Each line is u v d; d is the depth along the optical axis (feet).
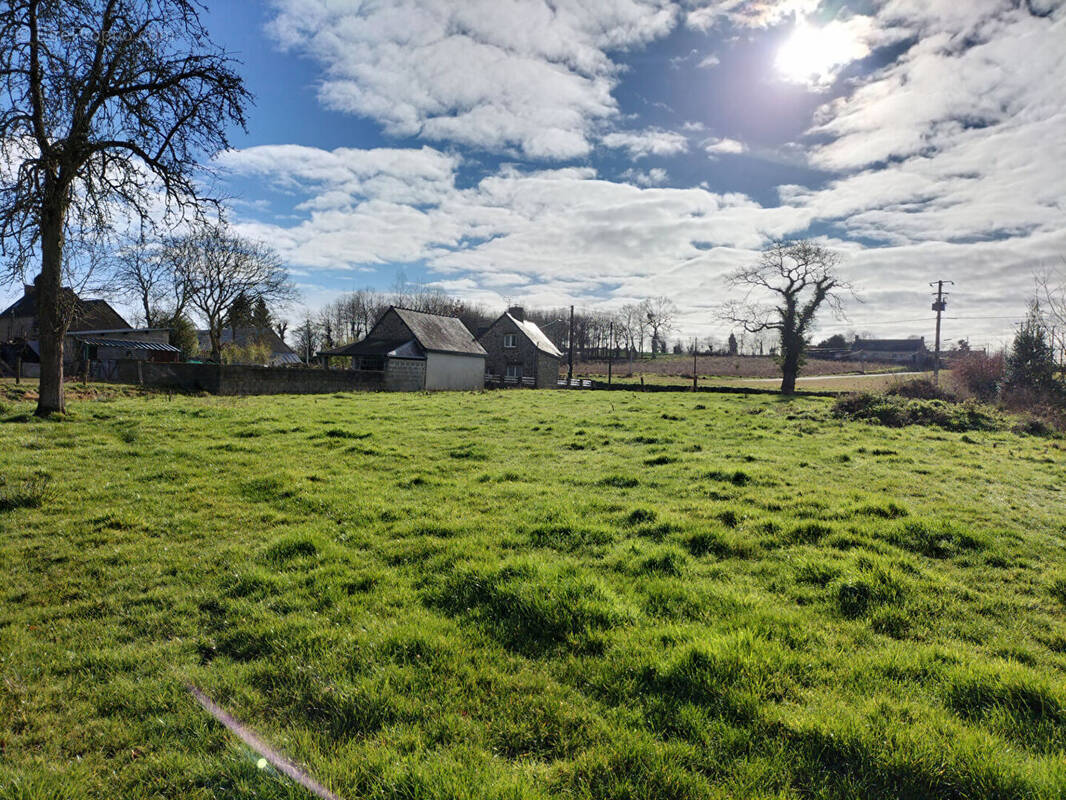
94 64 46.98
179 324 182.09
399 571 20.02
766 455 43.86
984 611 17.28
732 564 20.75
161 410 57.16
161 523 25.88
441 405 81.05
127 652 15.08
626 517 26.22
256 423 52.65
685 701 12.33
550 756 11.02
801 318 139.03
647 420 67.00
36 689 13.51
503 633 15.40
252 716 12.35
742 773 10.27
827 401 105.29
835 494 30.50
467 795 9.68
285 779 10.26
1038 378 105.81
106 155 48.60
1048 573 19.99
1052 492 34.27
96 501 28.71
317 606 17.42
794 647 14.65
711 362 336.29
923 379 107.14
